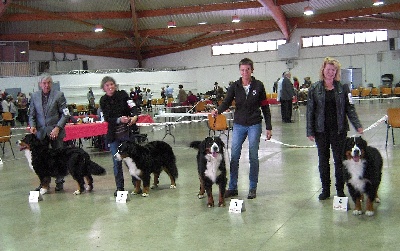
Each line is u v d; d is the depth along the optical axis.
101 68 34.88
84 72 31.34
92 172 6.59
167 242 4.24
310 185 6.29
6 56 28.69
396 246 3.79
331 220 4.62
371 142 9.99
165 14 26.92
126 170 8.41
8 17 24.91
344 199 4.98
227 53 34.75
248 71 5.69
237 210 5.10
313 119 5.39
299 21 29.66
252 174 5.76
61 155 6.66
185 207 5.49
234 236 4.29
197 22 30.20
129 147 5.95
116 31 30.47
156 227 4.73
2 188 7.46
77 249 4.19
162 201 5.86
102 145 11.81
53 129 6.73
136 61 37.16
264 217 4.86
